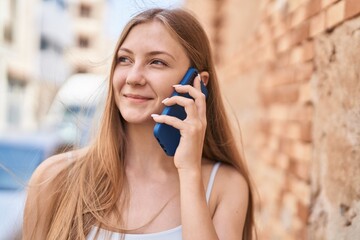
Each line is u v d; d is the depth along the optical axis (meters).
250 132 3.94
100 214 1.39
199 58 1.51
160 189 1.46
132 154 1.51
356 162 1.54
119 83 1.42
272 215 2.80
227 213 1.45
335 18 1.78
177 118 1.38
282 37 2.74
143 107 1.41
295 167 2.32
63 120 6.80
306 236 2.06
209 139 1.64
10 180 4.02
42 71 4.43
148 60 1.40
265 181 3.12
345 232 1.61
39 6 24.55
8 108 20.25
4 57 19.17
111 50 1.57
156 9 1.47
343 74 1.69
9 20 19.72
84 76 9.56
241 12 4.59
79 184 1.43
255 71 3.74
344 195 1.64
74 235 1.39
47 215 1.46
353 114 1.58
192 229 1.29
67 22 33.75
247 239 1.63
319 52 1.99
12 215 3.02
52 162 1.54
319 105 1.98
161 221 1.40
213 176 1.51
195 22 1.51
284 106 2.64
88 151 1.54
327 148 1.85
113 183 1.44
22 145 4.97
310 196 2.05
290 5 2.54
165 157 1.49
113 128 1.50
